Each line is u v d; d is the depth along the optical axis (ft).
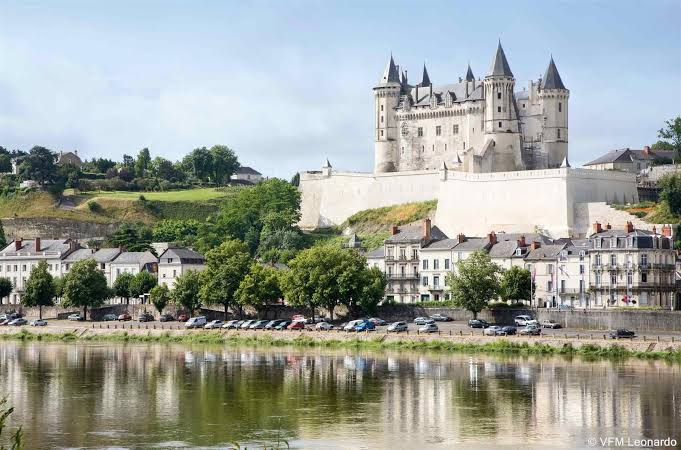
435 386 627.46
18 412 568.00
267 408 572.92
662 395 587.68
